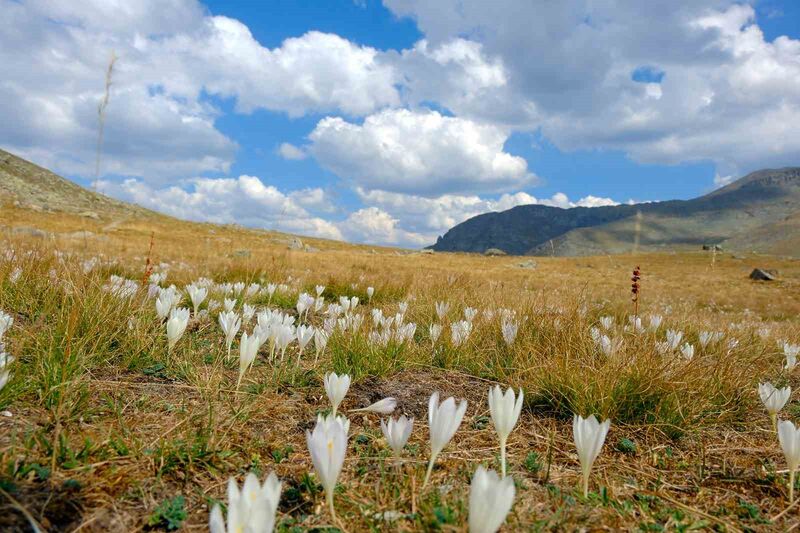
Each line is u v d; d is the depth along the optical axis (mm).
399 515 1727
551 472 2379
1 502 1593
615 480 2361
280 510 1841
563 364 3500
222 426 2557
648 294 20328
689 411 3207
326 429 1384
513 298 7129
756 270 45375
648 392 3201
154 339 3799
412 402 3273
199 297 4562
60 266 5309
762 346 5938
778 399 2986
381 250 82000
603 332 5000
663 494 2223
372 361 3814
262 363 3877
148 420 2553
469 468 2324
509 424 1589
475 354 4363
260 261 12000
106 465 1990
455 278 11125
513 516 1828
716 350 5223
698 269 63438
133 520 1706
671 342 4633
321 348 3678
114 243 17469
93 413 2516
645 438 2977
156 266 10102
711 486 2383
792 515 2109
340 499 1900
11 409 2393
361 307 7234
